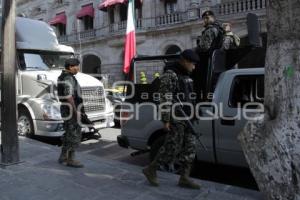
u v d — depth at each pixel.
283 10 2.49
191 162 4.92
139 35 26.09
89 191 4.80
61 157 6.18
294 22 2.46
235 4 20.86
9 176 5.41
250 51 5.85
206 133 5.59
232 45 6.64
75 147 6.01
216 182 5.52
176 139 4.75
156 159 4.93
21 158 6.50
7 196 4.60
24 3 39.94
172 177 5.42
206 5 22.48
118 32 27.83
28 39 10.10
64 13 34.38
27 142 8.06
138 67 7.14
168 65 4.84
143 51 26.28
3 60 5.91
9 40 5.88
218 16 21.48
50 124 8.85
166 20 25.28
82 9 32.16
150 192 4.76
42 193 4.72
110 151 8.38
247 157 2.72
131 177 5.41
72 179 5.30
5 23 5.85
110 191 4.80
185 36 24.06
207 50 5.78
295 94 2.46
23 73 9.62
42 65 10.23
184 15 24.20
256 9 19.84
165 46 25.27
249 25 5.74
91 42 30.92
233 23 20.80
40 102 9.05
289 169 2.41
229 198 4.57
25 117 9.36
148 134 6.23
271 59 2.59
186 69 4.80
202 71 5.77
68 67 6.04
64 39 33.66
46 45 10.48
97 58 33.31
